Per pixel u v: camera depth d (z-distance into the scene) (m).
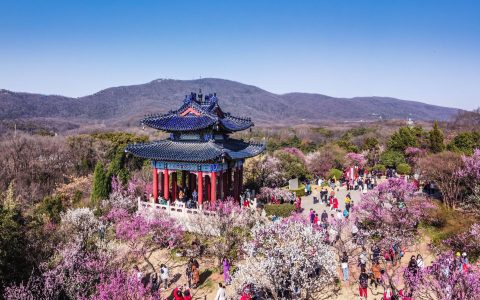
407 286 29.25
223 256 38.38
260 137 160.62
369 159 104.31
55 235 36.88
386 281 33.53
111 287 26.23
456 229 43.12
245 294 28.41
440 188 55.50
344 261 35.12
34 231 34.28
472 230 39.00
